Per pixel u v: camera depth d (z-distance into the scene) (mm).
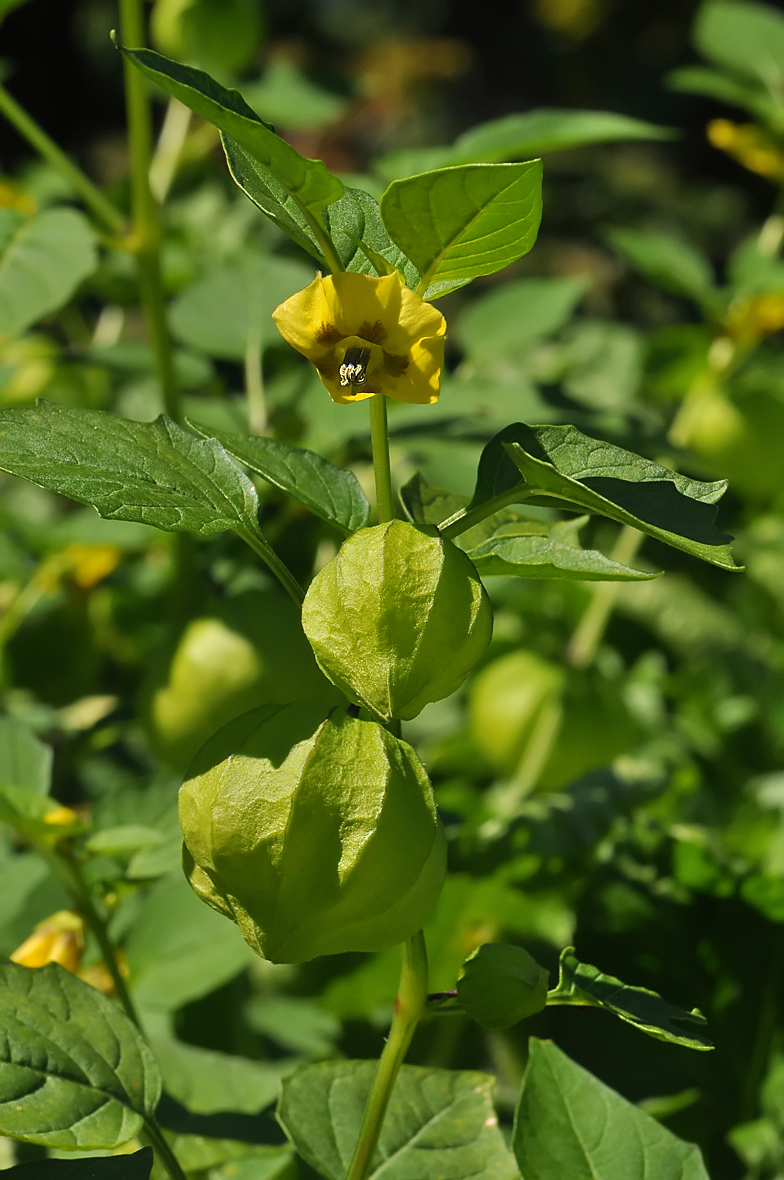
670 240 1099
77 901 564
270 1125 573
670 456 836
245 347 874
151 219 785
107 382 1021
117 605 1047
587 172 2873
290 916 440
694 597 1135
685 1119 631
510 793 912
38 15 2900
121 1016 504
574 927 657
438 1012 468
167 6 1003
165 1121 570
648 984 650
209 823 442
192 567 792
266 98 1036
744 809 789
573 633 1099
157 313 804
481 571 469
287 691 679
